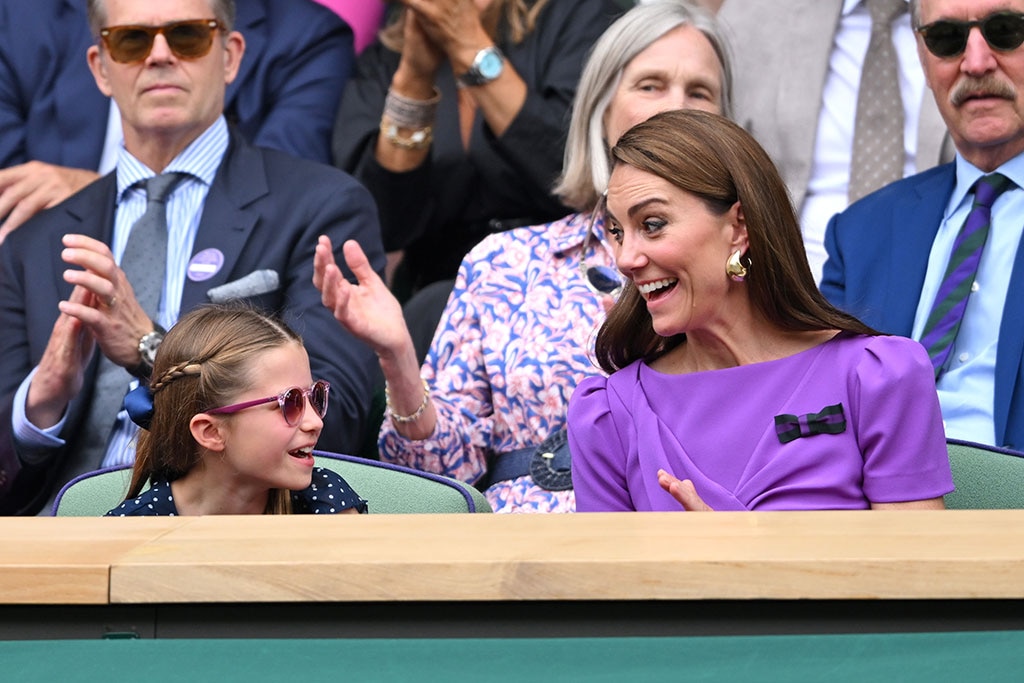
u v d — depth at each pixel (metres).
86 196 14.01
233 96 15.73
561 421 11.52
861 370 8.27
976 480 8.44
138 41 13.47
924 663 4.10
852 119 14.90
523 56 15.36
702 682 4.03
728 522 5.32
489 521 5.41
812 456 8.19
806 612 4.45
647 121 8.57
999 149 12.21
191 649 4.32
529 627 4.48
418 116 15.11
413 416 11.15
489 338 11.88
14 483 12.73
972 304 12.02
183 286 13.25
